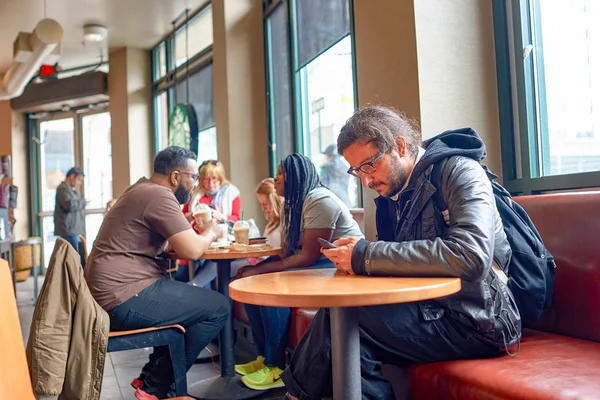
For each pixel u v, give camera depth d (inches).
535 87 97.7
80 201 274.4
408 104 103.0
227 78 193.8
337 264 57.1
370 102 114.5
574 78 89.6
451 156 59.7
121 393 109.3
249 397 100.0
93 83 296.0
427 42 101.3
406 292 45.1
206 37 234.7
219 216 149.9
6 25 251.4
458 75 102.7
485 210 53.7
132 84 285.3
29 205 354.9
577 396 44.3
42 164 354.0
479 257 50.4
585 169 87.8
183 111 229.5
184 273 169.5
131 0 226.2
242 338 142.4
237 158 193.3
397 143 60.7
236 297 50.2
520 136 98.3
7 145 346.6
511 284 63.2
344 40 149.3
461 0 104.0
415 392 60.4
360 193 141.8
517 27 99.4
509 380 50.3
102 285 89.0
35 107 335.3
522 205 76.8
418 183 60.3
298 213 103.8
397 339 59.1
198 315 93.2
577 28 88.8
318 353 58.3
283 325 103.3
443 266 50.9
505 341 58.0
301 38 174.1
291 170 104.5
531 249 64.3
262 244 122.1
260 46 199.2
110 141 311.9
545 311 71.2
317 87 165.2
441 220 59.0
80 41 275.0
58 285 65.6
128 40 275.4
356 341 53.1
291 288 48.5
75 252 68.6
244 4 197.8
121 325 89.4
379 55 111.4
